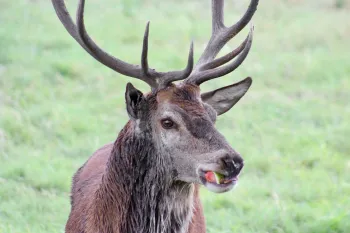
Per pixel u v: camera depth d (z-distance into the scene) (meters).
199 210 17.41
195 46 42.94
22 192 23.78
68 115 30.55
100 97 33.91
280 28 46.69
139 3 51.66
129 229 16.22
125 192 16.19
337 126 31.34
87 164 18.67
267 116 32.16
